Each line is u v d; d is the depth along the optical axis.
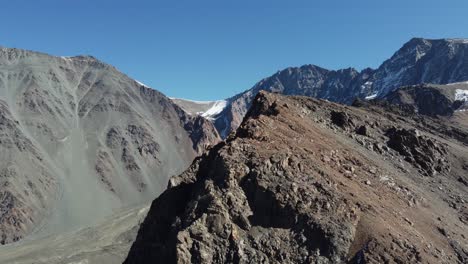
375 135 73.75
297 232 42.44
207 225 42.09
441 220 53.50
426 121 115.56
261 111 63.88
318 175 47.91
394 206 50.75
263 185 44.53
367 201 47.75
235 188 44.47
